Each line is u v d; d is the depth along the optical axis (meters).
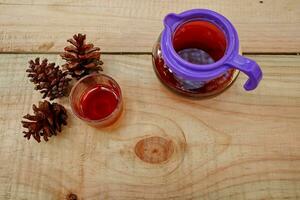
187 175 0.35
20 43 0.39
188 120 0.37
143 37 0.39
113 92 0.37
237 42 0.31
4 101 0.38
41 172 0.36
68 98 0.37
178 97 0.37
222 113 0.37
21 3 0.40
